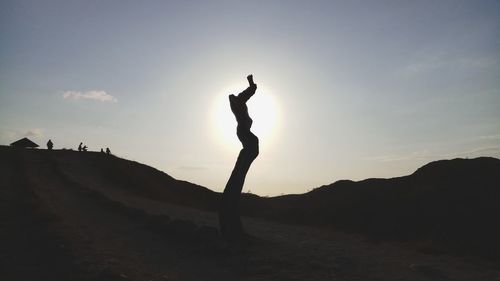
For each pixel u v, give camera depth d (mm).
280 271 10898
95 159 45750
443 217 17844
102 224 17203
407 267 11953
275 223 21984
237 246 13484
